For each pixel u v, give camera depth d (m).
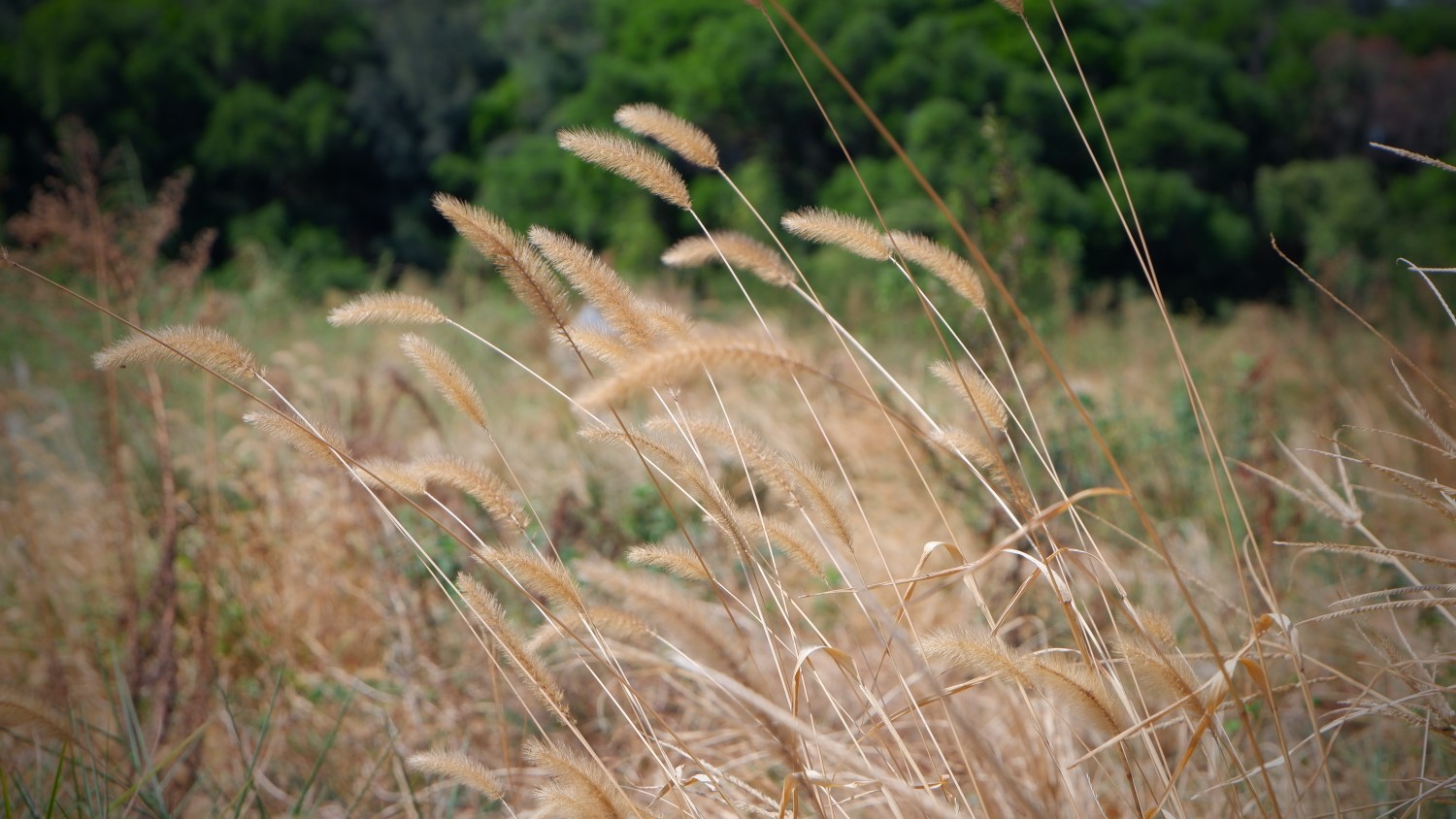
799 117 21.61
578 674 3.58
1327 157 25.66
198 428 5.41
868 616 2.14
